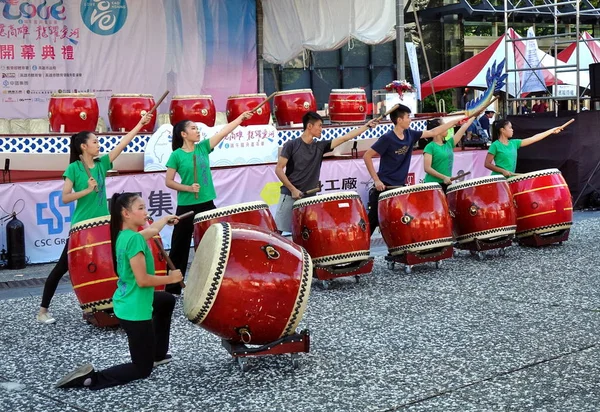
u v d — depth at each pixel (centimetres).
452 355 567
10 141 981
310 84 1831
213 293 518
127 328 518
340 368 545
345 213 799
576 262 899
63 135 1012
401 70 1388
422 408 467
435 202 856
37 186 966
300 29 1473
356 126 1238
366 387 506
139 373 523
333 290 793
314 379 524
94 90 1345
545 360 551
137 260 505
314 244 794
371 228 916
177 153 770
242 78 1492
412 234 847
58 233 985
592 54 1755
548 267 875
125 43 1365
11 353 608
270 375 535
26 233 964
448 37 2069
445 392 493
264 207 740
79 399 500
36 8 1284
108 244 656
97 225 661
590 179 1374
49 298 696
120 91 1368
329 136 1207
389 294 767
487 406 467
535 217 982
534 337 607
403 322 661
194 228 737
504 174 998
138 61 1380
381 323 659
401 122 882
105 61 1350
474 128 1567
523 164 1427
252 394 499
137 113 1078
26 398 504
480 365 543
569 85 1734
